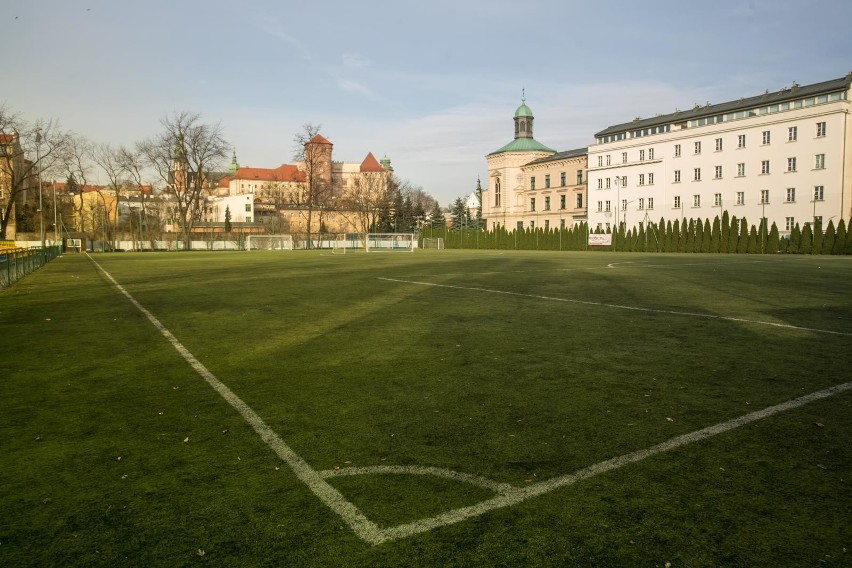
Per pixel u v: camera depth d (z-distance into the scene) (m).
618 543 2.70
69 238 62.94
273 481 3.40
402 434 4.19
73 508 3.08
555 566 2.51
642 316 10.23
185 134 62.50
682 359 6.65
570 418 4.52
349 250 64.31
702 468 3.54
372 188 90.62
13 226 65.88
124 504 3.12
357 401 5.04
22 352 7.34
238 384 5.67
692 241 54.72
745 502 3.09
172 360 6.82
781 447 3.87
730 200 58.62
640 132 69.62
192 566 2.54
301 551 2.65
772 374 5.88
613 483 3.34
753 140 56.44
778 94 57.97
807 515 2.95
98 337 8.45
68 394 5.33
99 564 2.56
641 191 67.81
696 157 61.78
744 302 12.20
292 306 12.14
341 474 3.49
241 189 131.00
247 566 2.53
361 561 2.56
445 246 85.31
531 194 86.62
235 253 55.50
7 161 53.47
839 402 4.86
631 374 5.95
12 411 4.80
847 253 44.19
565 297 13.56
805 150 52.25
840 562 2.54
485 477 3.44
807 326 8.96
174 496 3.21
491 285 17.02
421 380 5.77
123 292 15.58
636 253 53.66
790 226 53.50
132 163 64.94
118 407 4.91
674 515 2.96
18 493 3.26
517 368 6.26
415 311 11.20
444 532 2.81
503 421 4.46
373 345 7.68
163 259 39.88
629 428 4.27
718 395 5.12
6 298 14.16
